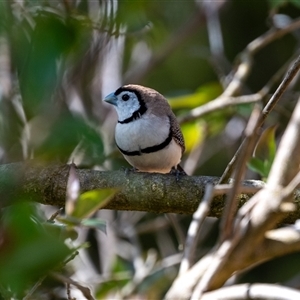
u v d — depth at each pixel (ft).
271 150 25.52
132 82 40.19
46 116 13.30
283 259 49.90
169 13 44.04
